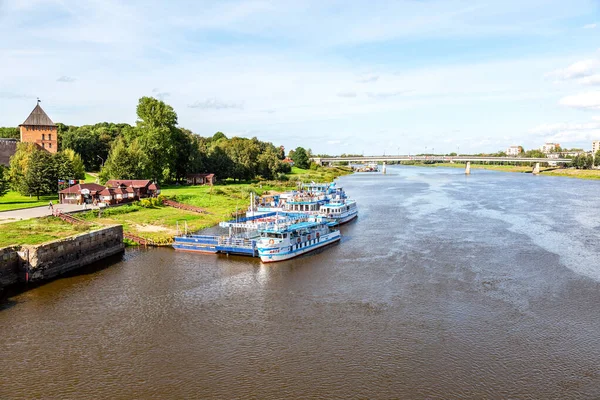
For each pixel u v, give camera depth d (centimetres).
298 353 4156
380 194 17300
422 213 12112
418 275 6397
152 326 4750
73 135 19888
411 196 16450
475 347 4256
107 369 3891
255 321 4869
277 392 3547
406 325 4734
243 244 7775
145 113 15525
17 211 9156
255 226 8025
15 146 17225
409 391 3559
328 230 8806
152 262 7194
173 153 16225
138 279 6312
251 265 7056
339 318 4928
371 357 4075
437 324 4753
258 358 4069
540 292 5684
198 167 17550
